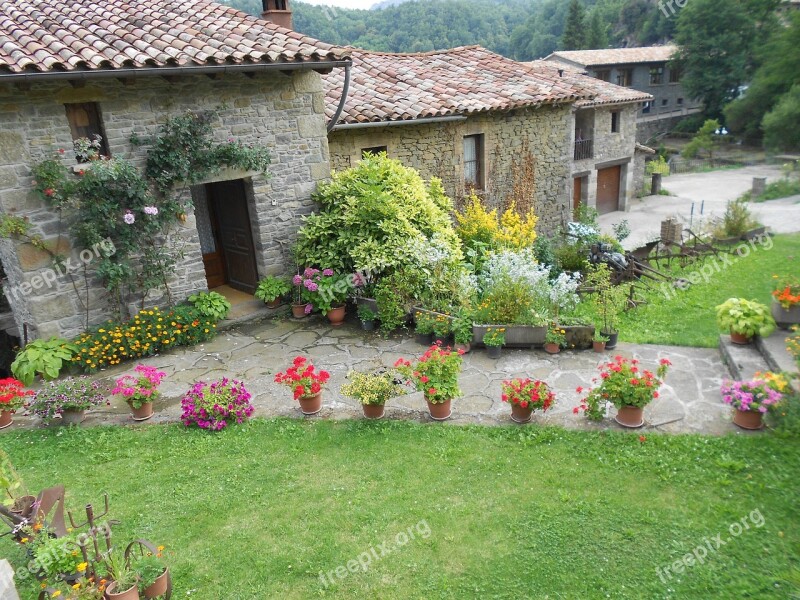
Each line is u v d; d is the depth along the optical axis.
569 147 14.09
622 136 21.62
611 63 29.12
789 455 4.79
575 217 15.45
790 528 4.07
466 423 5.63
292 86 8.50
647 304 9.31
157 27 7.70
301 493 4.69
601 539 4.09
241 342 7.89
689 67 28.25
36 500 3.95
